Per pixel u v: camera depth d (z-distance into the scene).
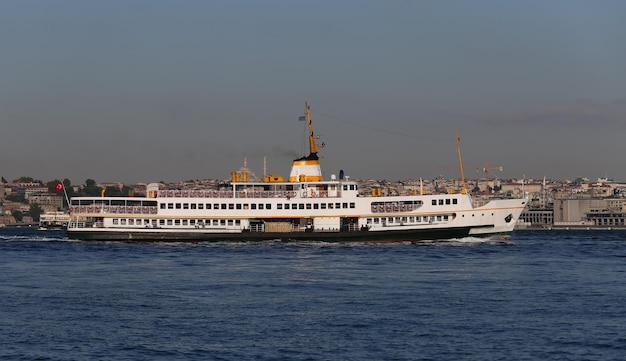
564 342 69.88
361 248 160.12
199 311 84.25
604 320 79.00
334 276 114.12
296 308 86.00
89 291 98.69
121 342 70.00
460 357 65.12
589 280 110.50
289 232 169.25
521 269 125.06
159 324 77.38
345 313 83.00
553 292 97.81
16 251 161.00
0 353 66.19
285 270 121.75
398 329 75.00
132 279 110.88
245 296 94.44
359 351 66.94
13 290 99.56
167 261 135.75
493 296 94.31
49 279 111.06
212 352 66.69
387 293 96.81
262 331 74.25
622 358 64.88
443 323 77.62
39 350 67.25
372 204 169.12
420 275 115.62
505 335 72.50
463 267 126.50
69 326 76.44
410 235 169.00
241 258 140.62
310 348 67.88
